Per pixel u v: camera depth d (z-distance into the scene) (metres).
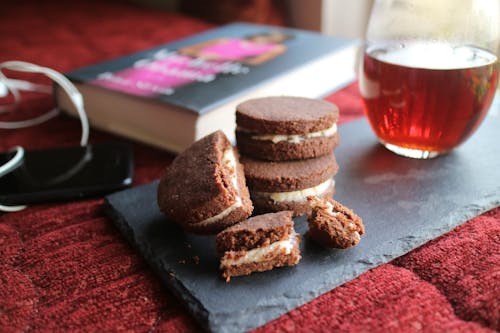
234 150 0.35
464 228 0.33
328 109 0.36
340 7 0.78
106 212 0.35
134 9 0.85
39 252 0.32
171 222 0.33
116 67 0.49
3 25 0.75
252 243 0.29
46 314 0.28
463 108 0.36
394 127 0.38
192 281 0.29
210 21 0.84
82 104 0.46
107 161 0.39
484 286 0.28
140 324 0.27
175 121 0.41
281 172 0.34
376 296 0.28
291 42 0.54
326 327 0.27
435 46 0.36
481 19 0.35
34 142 0.44
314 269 0.29
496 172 0.37
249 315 0.27
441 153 0.39
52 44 0.66
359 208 0.34
